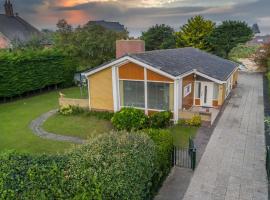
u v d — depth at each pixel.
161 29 64.94
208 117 19.78
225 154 14.73
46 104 27.28
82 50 38.16
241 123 20.03
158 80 20.38
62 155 8.02
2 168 7.37
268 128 18.55
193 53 33.66
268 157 12.25
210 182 11.91
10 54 28.89
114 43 39.19
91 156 7.56
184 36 63.34
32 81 31.28
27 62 30.42
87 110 23.19
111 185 7.07
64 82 36.62
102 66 21.66
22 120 21.86
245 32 59.44
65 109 23.30
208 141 16.66
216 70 26.17
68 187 7.09
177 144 16.34
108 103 22.61
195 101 24.75
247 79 40.66
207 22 63.12
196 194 11.04
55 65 34.62
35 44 48.88
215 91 23.78
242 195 10.92
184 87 22.06
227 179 12.13
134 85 21.34
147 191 9.51
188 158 14.22
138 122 18.81
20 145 16.67
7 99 29.17
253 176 12.34
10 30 60.00
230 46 58.53
